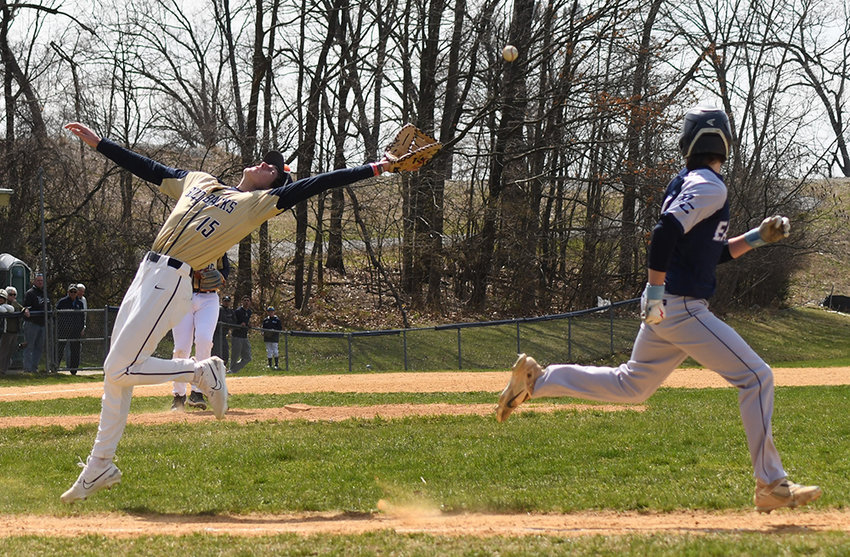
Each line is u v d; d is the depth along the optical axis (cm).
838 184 12269
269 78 6906
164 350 4925
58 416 2517
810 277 10462
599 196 7762
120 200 6706
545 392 1163
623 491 1438
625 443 1930
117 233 6188
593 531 1122
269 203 1289
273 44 7081
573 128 6994
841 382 3688
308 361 5319
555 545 993
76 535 1162
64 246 6075
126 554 1009
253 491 1515
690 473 1597
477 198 7700
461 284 7494
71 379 4041
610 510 1323
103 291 6116
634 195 7006
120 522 1306
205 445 1945
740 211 7900
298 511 1387
